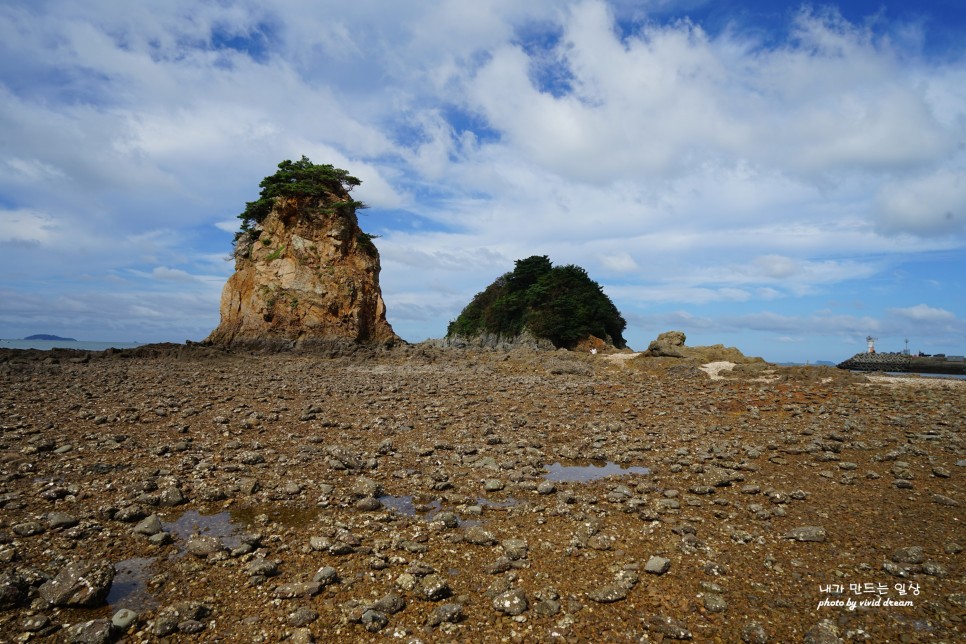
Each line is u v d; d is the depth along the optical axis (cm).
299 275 5766
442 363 4862
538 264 9488
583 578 823
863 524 1024
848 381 3042
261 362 4688
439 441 1702
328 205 6091
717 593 773
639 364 4194
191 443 1587
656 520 1059
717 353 4372
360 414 2153
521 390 3009
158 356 4641
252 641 659
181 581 799
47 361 3997
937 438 1680
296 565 855
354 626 691
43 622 671
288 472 1348
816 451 1587
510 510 1123
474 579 821
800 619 709
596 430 1928
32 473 1272
